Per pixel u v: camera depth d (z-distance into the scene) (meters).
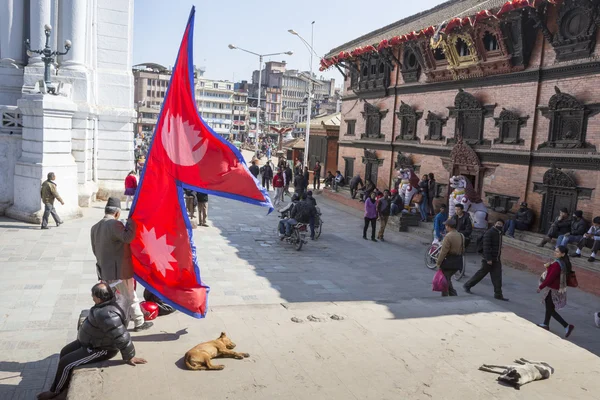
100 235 7.11
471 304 9.72
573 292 13.65
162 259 7.10
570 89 16.05
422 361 6.85
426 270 15.34
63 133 18.72
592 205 15.28
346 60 29.77
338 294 12.45
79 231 17.16
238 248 16.88
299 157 46.97
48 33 18.41
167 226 7.02
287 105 135.62
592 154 15.20
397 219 21.86
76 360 6.19
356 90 29.70
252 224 21.45
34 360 7.83
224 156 6.84
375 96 27.80
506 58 17.98
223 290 12.23
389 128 26.31
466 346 7.48
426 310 9.26
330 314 8.77
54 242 15.50
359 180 28.81
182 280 7.08
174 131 6.93
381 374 6.38
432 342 7.59
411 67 24.19
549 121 16.81
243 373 6.20
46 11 22.34
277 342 7.31
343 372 6.39
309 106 36.25
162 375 6.04
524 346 7.58
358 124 29.95
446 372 6.52
